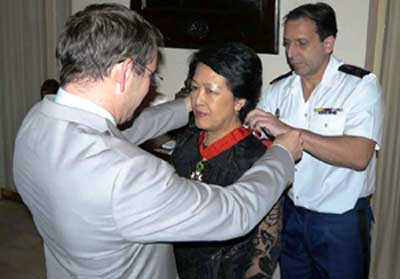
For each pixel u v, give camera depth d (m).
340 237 1.68
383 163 2.37
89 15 0.90
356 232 1.68
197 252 1.26
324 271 1.74
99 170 0.87
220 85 1.18
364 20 2.15
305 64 1.60
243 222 0.93
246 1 2.34
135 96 0.96
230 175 1.23
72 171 0.88
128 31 0.89
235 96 1.21
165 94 2.65
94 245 0.91
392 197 2.39
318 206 1.69
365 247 1.72
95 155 0.88
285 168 1.04
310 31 1.56
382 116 1.60
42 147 0.93
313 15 1.56
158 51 0.97
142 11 2.56
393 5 2.17
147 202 0.86
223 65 1.16
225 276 1.24
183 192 0.89
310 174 1.68
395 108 2.28
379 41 2.27
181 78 2.59
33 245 3.02
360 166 1.53
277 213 1.21
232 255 1.23
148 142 2.17
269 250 1.21
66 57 0.90
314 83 1.68
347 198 1.66
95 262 0.93
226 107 1.21
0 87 3.37
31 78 3.23
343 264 1.70
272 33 2.32
